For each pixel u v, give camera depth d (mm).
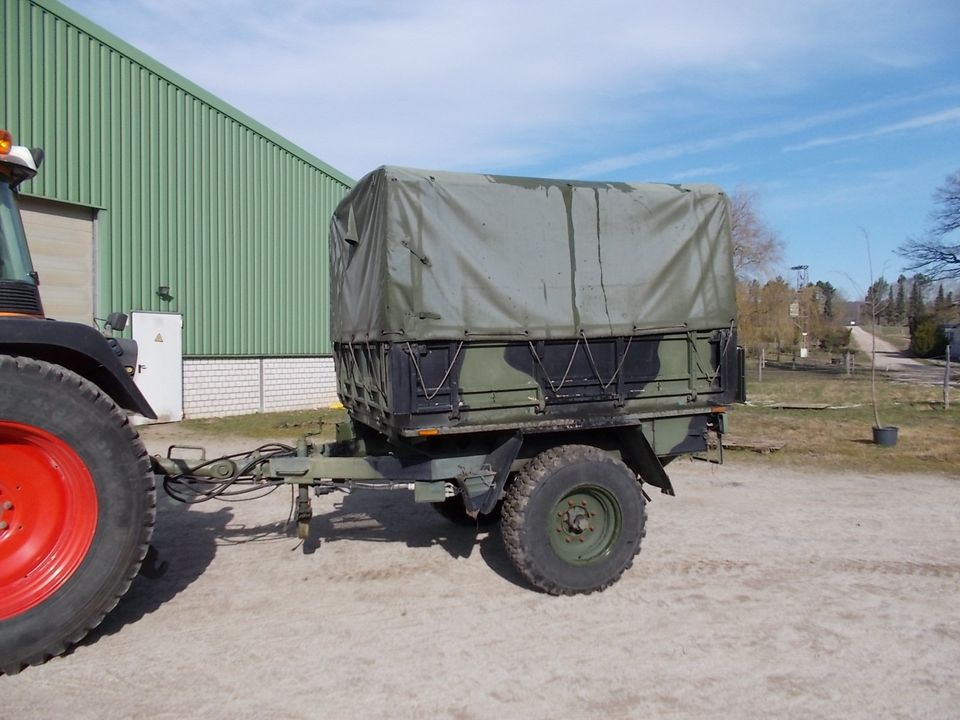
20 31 10906
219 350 14109
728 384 5426
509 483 5043
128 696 3414
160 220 12938
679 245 5238
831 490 8039
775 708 3371
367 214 4992
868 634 4195
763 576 5156
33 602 3609
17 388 3586
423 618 4383
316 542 5895
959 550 5820
